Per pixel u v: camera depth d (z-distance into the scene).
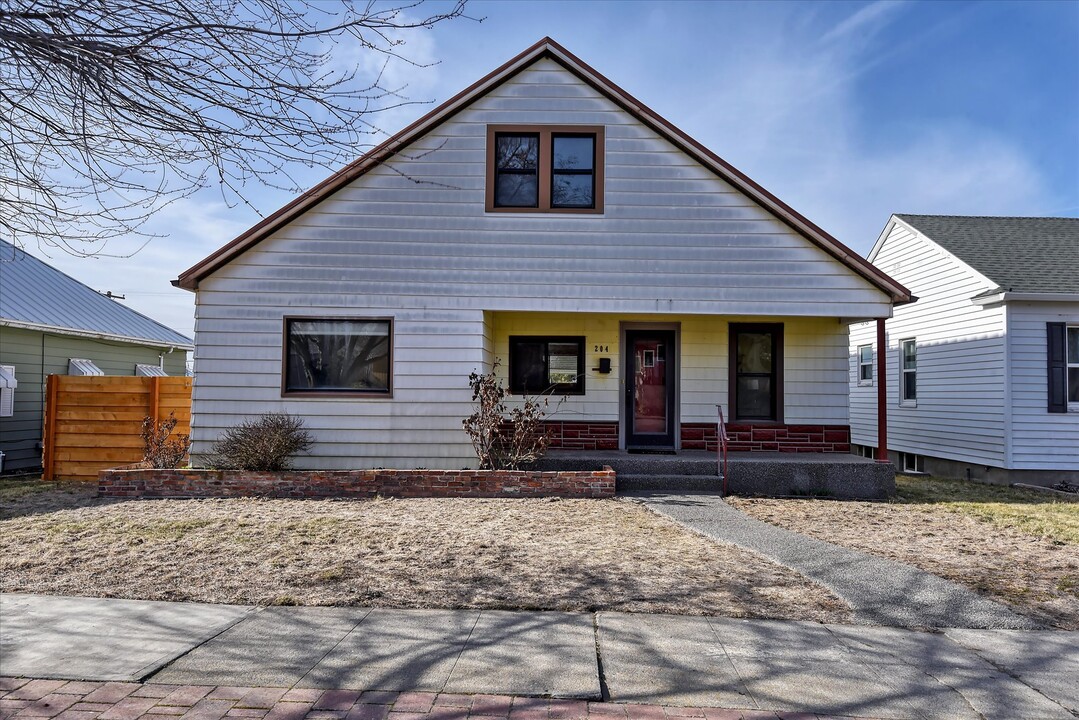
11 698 3.90
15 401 15.37
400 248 11.64
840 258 11.45
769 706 3.87
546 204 11.68
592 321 13.06
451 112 11.69
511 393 12.60
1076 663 4.52
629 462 11.48
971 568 6.73
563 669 4.30
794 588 5.94
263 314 11.55
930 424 17.06
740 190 11.60
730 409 12.93
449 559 6.71
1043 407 14.36
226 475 10.38
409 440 11.54
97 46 3.88
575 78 11.79
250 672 4.25
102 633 4.88
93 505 9.61
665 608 5.41
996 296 14.36
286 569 6.38
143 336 20.08
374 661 4.41
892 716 3.78
